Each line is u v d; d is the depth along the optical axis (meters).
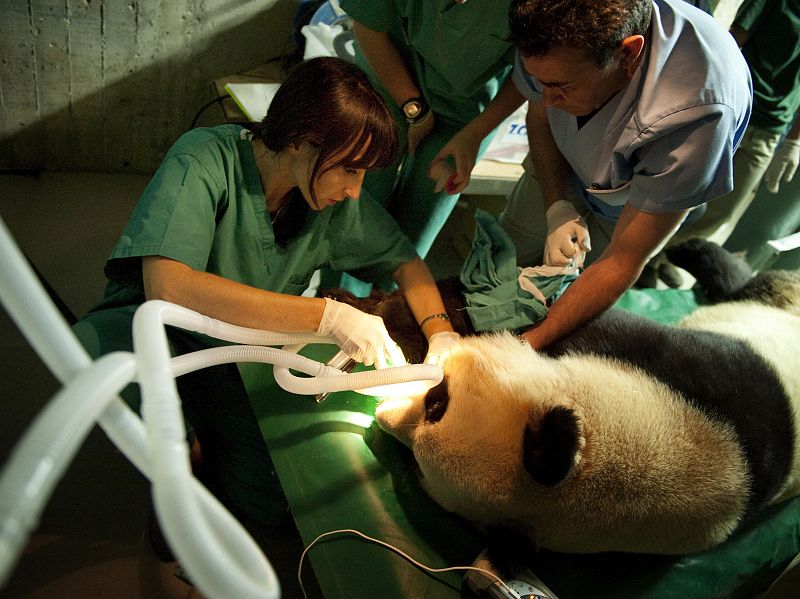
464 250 2.81
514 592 1.07
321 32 2.32
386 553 1.15
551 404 1.16
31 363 1.92
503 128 2.44
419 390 1.25
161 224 1.21
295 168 1.25
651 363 1.33
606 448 1.13
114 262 1.26
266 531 1.70
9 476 0.45
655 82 1.24
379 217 1.54
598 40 1.11
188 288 1.20
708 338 1.48
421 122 1.80
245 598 0.53
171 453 0.56
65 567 1.49
